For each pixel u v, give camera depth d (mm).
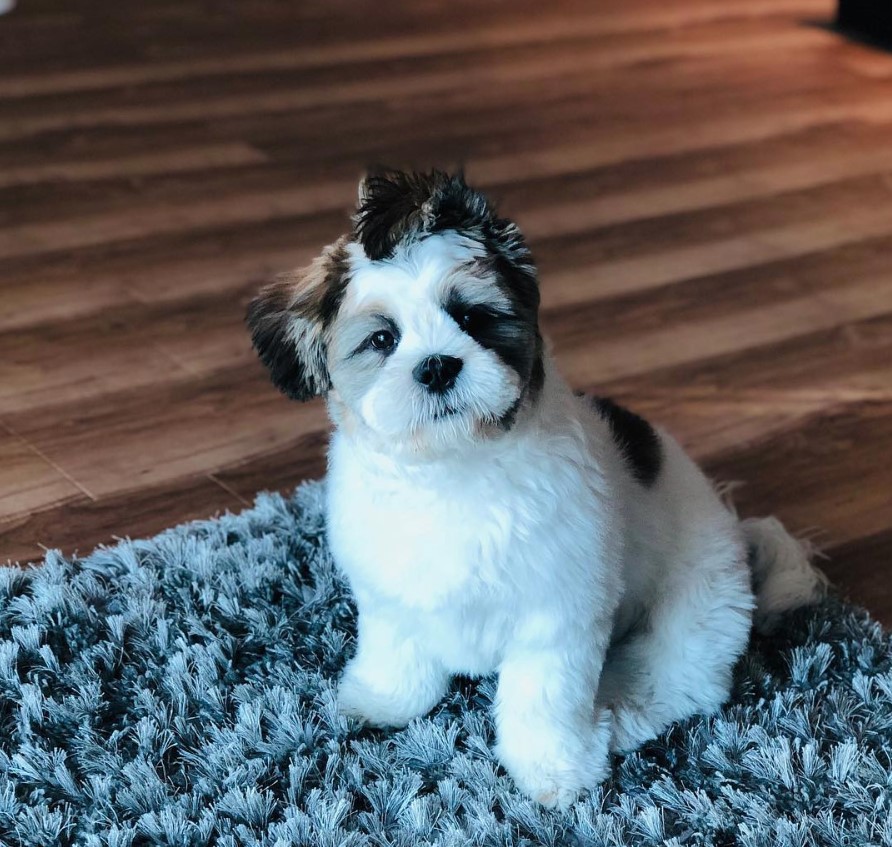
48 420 1082
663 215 1508
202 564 905
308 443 1070
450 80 1968
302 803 737
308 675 821
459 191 676
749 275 1370
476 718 793
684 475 825
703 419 1119
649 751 779
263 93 1880
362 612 788
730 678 804
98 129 1710
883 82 2002
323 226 1448
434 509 700
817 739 773
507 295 677
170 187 1540
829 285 1354
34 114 1751
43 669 819
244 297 1281
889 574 946
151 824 714
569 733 751
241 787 745
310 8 2336
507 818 730
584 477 716
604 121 1812
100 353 1179
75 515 977
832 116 1850
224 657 833
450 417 660
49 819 717
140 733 771
